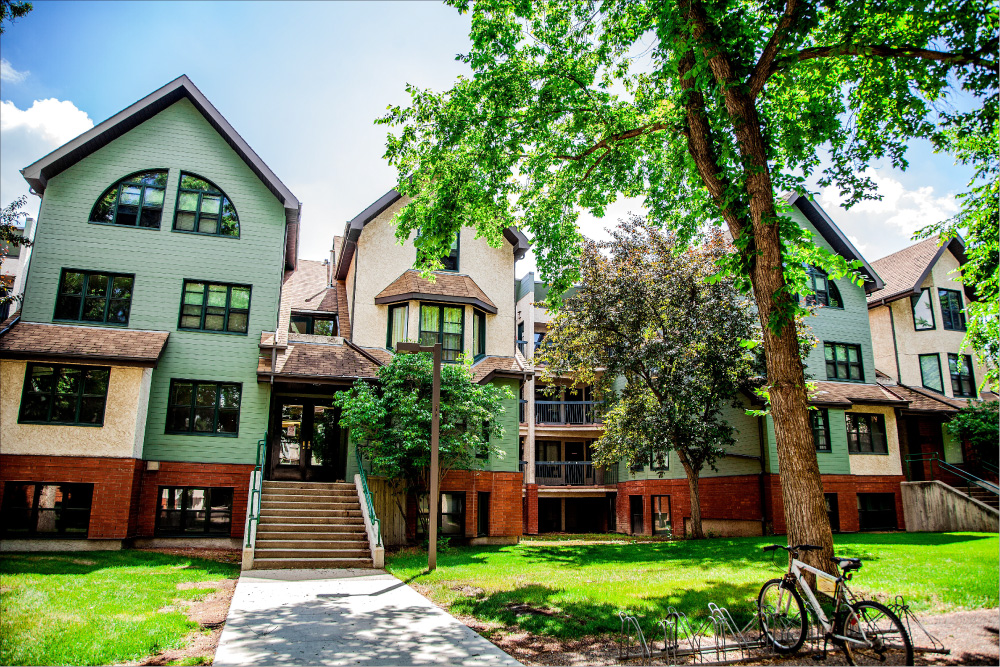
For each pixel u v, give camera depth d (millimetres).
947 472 26328
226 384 18469
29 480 15602
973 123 11031
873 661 6727
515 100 12906
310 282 25641
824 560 8734
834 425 24172
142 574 11734
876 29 10008
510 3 12117
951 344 28016
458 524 19859
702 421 20656
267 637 7508
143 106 18859
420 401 17453
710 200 12133
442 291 21453
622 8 12344
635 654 6934
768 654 7082
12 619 7492
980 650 6938
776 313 9391
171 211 18922
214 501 17891
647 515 27531
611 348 21688
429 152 13109
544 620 8328
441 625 8250
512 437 20969
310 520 15867
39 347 16016
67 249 17859
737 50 10422
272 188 19688
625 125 13805
